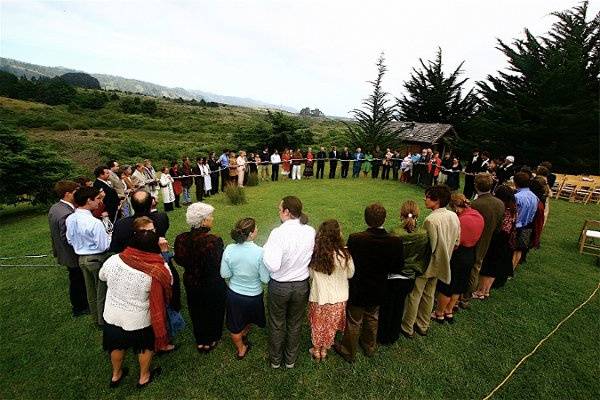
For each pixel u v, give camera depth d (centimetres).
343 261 307
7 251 673
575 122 1518
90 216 371
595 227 820
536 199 496
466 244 378
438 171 1277
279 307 312
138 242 285
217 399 301
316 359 351
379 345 375
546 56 1739
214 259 319
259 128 2161
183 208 994
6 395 304
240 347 347
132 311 283
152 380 321
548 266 598
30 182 1408
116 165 730
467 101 2630
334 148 1485
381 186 1323
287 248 295
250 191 1212
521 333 402
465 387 320
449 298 399
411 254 345
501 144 1769
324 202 1037
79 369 336
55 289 492
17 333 390
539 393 315
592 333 406
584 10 1709
